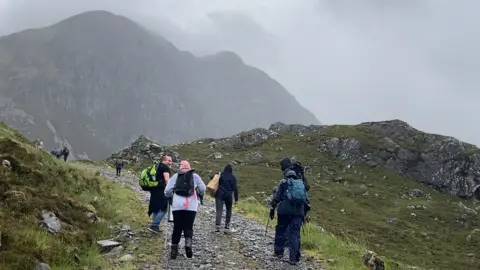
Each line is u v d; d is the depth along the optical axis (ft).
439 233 237.25
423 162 386.73
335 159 394.52
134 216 51.21
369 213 259.19
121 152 280.31
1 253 26.58
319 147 416.46
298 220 37.52
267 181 293.84
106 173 145.38
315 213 235.40
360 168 378.12
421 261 169.17
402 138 422.82
